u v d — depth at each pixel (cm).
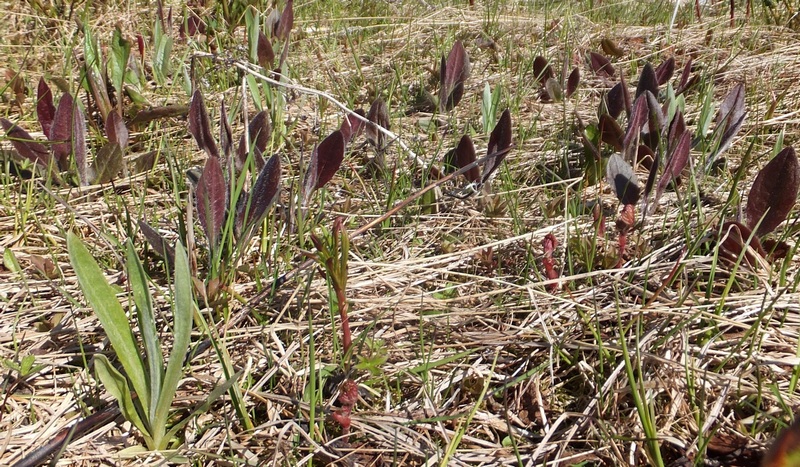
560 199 71
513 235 69
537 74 109
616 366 51
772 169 57
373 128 79
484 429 49
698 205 64
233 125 93
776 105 92
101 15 128
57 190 76
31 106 96
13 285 61
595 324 56
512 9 161
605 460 45
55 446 44
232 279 59
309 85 108
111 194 76
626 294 59
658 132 75
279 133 88
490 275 63
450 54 93
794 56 117
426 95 99
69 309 58
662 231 66
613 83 109
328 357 53
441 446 47
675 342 52
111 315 43
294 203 72
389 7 155
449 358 51
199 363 53
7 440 45
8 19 122
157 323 56
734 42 123
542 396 51
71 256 42
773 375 49
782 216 58
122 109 91
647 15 153
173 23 130
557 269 63
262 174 59
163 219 71
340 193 78
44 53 110
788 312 55
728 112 76
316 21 140
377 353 51
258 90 93
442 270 62
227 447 46
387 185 78
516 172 82
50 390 51
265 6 132
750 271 59
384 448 47
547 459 46
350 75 112
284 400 49
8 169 74
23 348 54
